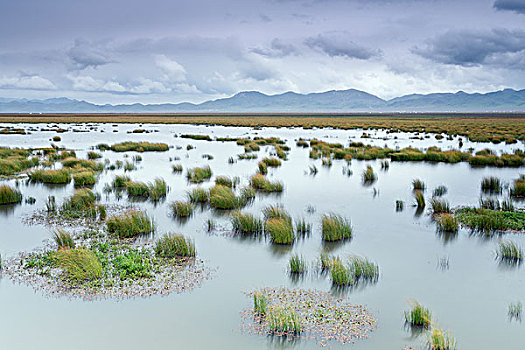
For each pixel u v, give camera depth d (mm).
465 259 11594
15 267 10570
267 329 7891
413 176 25125
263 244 12727
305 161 31641
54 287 9523
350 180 23797
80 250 10844
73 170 24031
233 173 25688
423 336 7711
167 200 18312
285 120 130125
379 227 14609
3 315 8320
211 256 11617
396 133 65125
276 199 18953
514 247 11695
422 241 13133
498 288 9789
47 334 7707
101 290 9398
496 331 7941
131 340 7535
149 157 33688
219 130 76500
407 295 9367
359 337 7648
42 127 83812
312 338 7617
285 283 9906
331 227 13141
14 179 23078
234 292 9398
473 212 16203
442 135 59156
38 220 14875
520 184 19766
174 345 7395
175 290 9469
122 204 17500
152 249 12039
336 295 9320
